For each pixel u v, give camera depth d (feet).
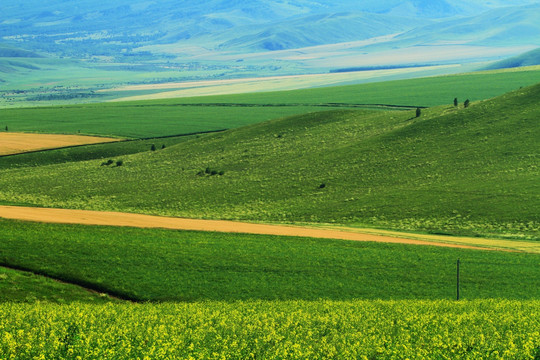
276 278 150.92
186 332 84.74
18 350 74.33
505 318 97.04
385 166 363.97
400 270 160.45
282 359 73.92
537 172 304.30
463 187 298.76
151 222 224.12
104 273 145.89
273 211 297.53
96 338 80.02
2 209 234.79
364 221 264.52
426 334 86.74
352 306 113.70
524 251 188.03
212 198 335.47
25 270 144.97
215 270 154.71
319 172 372.79
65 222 203.92
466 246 196.13
